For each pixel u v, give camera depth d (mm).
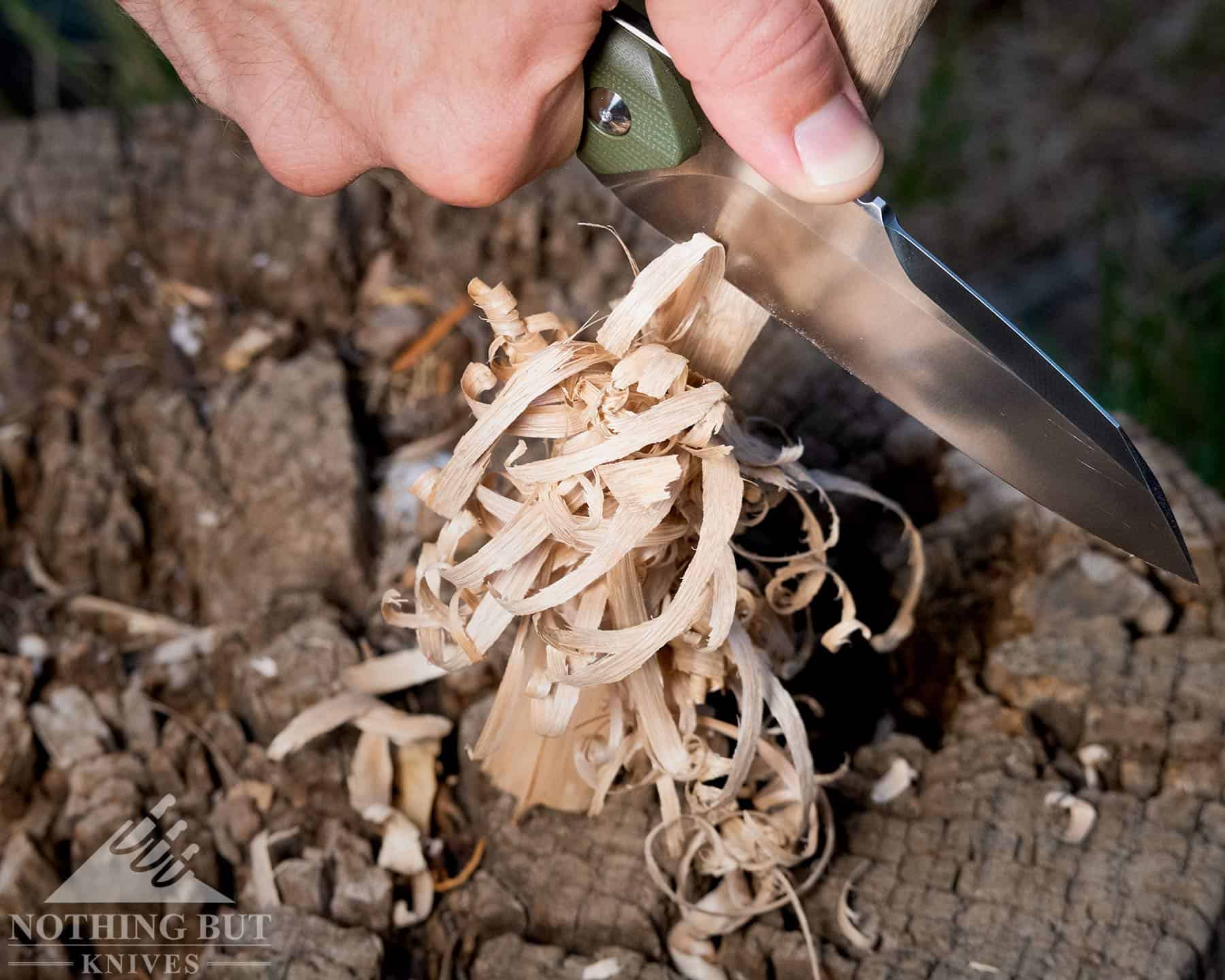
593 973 321
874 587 386
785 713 310
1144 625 365
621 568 293
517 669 314
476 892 334
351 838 342
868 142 272
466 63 280
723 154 284
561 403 295
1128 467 293
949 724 364
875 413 407
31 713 364
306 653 362
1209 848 326
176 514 404
